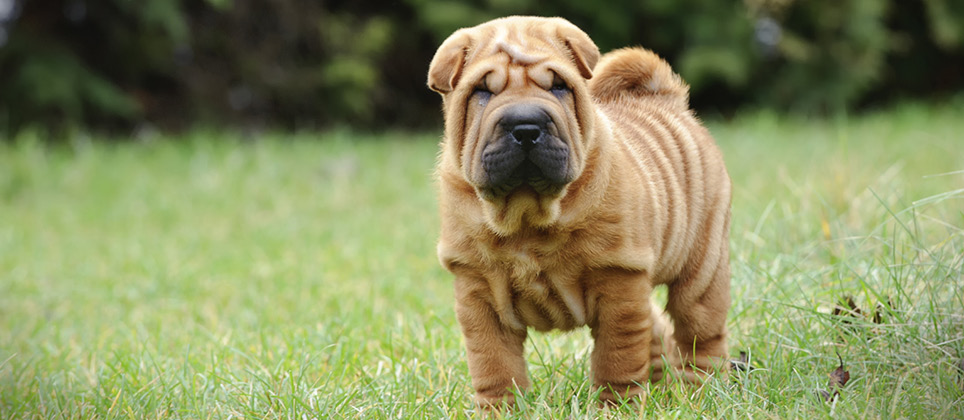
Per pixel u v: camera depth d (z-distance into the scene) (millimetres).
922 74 18953
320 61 16562
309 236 8656
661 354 4070
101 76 15070
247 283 6875
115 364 4668
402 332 4957
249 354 4766
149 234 9133
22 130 13906
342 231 8836
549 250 3461
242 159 12398
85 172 11539
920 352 3750
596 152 3453
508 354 3680
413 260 7352
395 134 16422
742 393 3674
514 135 3178
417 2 15961
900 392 3494
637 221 3516
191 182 11344
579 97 3387
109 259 8008
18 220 9750
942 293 4059
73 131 13547
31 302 6766
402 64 17516
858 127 14273
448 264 3635
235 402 4012
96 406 4035
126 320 6043
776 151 11383
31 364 4949
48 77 13586
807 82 17031
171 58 15359
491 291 3578
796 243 5500
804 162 10078
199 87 15977
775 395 3637
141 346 5160
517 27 3527
